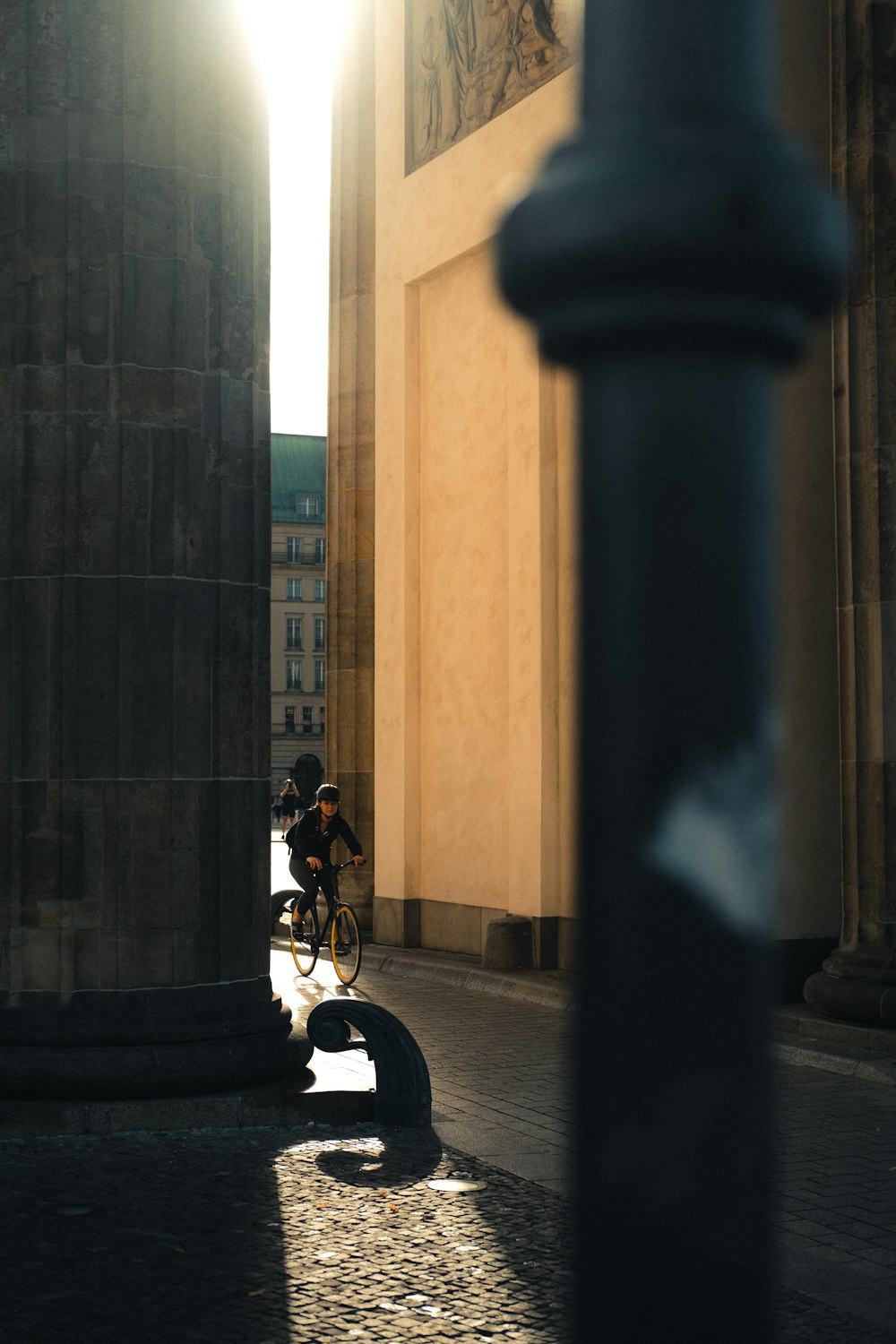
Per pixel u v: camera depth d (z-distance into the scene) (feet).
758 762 3.69
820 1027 36.27
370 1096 27.35
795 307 3.67
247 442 29.19
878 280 37.24
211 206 28.91
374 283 60.34
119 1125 25.86
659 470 3.66
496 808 51.39
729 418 3.67
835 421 38.58
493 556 51.88
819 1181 23.53
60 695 27.37
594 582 3.74
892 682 36.88
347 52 61.36
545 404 48.32
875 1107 29.66
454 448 54.19
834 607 41.57
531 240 3.63
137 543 27.73
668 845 3.64
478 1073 32.76
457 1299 17.29
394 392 56.85
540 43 48.73
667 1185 3.66
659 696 3.65
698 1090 3.64
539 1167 23.98
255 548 29.17
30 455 27.66
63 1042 26.35
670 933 3.65
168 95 28.43
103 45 28.12
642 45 3.71
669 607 3.65
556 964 47.60
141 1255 18.90
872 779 37.11
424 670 55.77
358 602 59.77
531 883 48.21
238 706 28.60
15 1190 22.07
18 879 27.22
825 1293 18.01
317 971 52.75
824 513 41.50
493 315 51.98
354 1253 19.12
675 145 3.56
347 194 60.85
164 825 27.53
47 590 27.50
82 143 27.94
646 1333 3.67
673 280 3.55
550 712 47.93
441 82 54.75
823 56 41.65
